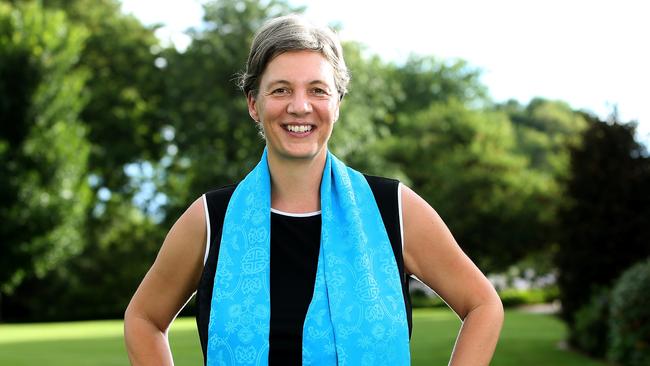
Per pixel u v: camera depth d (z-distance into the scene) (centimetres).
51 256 2211
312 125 214
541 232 3044
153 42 2975
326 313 208
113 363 1034
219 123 2642
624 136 1219
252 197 222
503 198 3105
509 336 1430
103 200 2897
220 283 214
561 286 1272
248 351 206
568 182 1254
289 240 217
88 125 2802
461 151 3216
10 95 2109
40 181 2141
